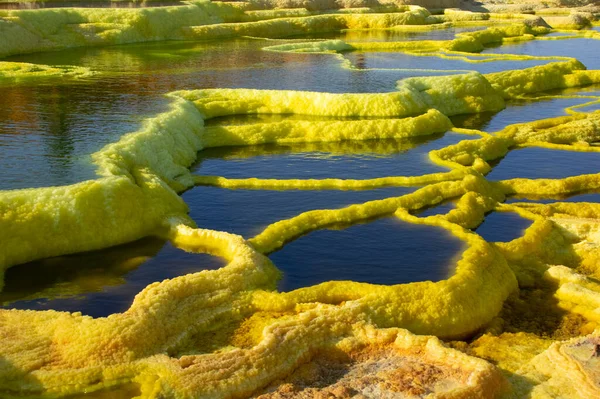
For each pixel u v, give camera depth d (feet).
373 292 38.24
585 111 85.81
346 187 57.67
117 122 64.59
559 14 187.93
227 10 145.69
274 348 32.14
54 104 71.72
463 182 57.57
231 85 84.79
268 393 30.07
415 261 43.70
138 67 96.22
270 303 37.47
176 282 37.06
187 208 52.49
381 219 51.13
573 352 33.01
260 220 50.57
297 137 72.33
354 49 123.85
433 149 69.41
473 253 43.21
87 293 39.11
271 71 95.35
